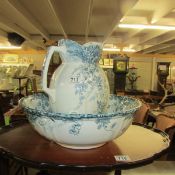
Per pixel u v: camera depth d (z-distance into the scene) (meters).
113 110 0.77
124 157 0.61
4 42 5.64
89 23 3.70
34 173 1.58
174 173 1.73
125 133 0.80
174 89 5.48
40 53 7.16
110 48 6.57
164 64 6.39
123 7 2.69
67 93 0.65
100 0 2.82
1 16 3.16
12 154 0.61
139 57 7.66
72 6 2.97
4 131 0.80
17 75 5.30
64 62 0.70
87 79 0.65
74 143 0.61
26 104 0.72
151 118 2.27
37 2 2.76
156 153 0.63
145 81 7.75
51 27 4.46
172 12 3.09
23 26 4.04
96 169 0.56
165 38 4.69
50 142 0.70
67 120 0.57
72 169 0.55
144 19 3.40
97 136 0.60
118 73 5.78
